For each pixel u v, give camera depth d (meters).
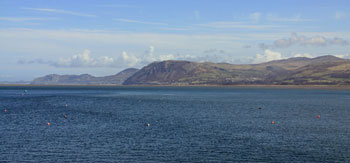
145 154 53.28
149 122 87.69
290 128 78.81
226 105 151.75
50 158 50.94
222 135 68.56
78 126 79.25
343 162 49.59
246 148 57.31
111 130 73.81
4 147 57.00
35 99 193.12
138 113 111.81
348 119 97.00
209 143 60.84
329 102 173.75
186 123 86.38
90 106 142.12
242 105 152.00
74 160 50.06
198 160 50.31
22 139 63.31
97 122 86.56
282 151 55.44
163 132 71.62
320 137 67.19
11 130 73.00
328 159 51.09
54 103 159.62
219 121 90.94
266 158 51.47
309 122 90.00
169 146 58.38
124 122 87.06
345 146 59.06
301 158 51.50
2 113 107.94
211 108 134.38
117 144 59.78
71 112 112.56
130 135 67.94
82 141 61.97
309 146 58.94
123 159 50.75
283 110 125.81
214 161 49.91
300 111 121.88
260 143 61.12
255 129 76.88
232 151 55.31
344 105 152.25
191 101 182.25
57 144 59.50
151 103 164.62
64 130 73.50
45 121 87.88
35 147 57.22
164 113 112.62
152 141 62.25
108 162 49.31
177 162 49.38
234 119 95.88
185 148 57.09
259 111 121.62
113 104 155.88
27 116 99.25
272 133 71.44
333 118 99.44
